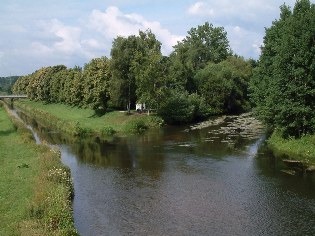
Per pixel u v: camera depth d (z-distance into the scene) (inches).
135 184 1268.5
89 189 1223.5
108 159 1669.5
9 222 839.7
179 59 3513.8
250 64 4190.5
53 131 2623.0
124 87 2938.0
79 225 932.0
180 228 901.8
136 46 2952.8
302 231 871.7
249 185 1224.2
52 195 971.9
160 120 2780.5
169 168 1475.1
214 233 871.1
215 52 5059.1
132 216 983.0
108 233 884.0
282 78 1654.8
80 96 3646.7
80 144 2075.5
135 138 2240.4
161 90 2815.0
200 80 3437.5
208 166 1488.7
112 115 3011.8
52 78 4953.3
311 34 1588.3
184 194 1149.7
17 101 6358.3
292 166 1446.9
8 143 1876.2
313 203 1047.6
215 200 1090.1
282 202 1060.5
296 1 1811.0
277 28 1935.3
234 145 1918.1
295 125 1669.5
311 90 1587.1
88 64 3548.2
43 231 751.7
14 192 1054.4
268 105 1763.0
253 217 958.4
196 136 2252.7
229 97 3503.9
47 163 1325.0
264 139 2060.8
